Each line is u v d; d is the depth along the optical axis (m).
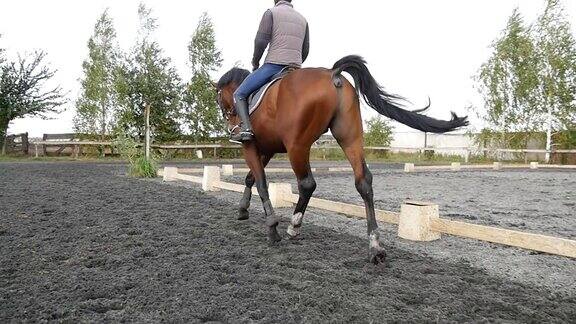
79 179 12.36
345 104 4.29
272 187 7.90
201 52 26.11
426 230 5.43
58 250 4.69
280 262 4.26
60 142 24.14
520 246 4.48
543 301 3.38
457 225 5.11
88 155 24.62
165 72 25.22
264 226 6.05
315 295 3.37
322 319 2.96
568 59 25.12
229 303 3.23
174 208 7.45
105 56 26.31
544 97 25.73
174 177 12.15
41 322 2.92
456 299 3.37
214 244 5.00
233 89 5.83
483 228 4.80
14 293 3.45
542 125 26.06
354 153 4.34
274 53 5.00
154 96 24.47
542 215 7.50
